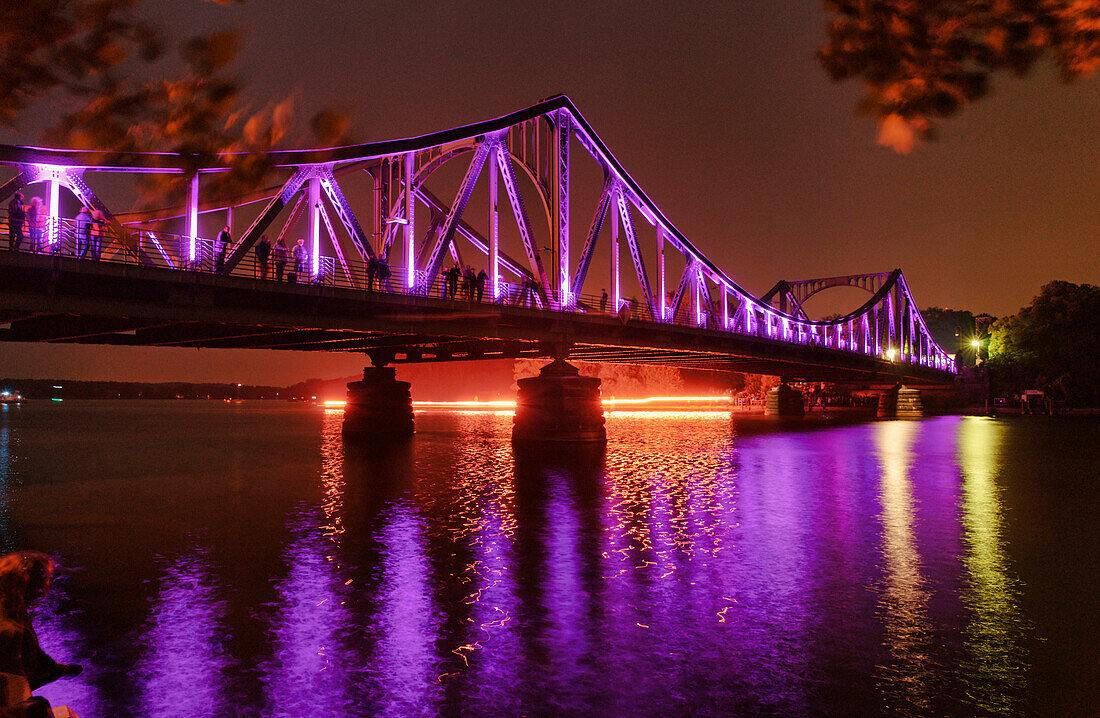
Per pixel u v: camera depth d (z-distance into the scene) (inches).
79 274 750.5
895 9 160.4
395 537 567.2
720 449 1371.8
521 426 1434.5
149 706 275.7
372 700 281.3
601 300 1545.3
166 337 1111.6
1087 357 3708.2
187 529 601.3
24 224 708.7
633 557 502.3
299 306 956.6
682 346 1702.8
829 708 274.4
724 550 523.2
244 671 308.2
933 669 309.9
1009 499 767.1
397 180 1273.4
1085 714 268.8
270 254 939.3
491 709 273.3
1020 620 371.9
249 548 530.0
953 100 166.2
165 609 388.8
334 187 1040.2
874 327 3873.0
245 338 1213.1
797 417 3166.8
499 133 1315.2
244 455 1293.1
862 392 4731.8
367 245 1057.5
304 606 393.7
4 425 2866.6
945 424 2546.8
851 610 388.2
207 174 163.0
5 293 707.4
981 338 4749.0
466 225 1542.8
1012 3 150.9
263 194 949.2
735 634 351.9
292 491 814.5
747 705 276.7
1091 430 2140.7
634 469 1018.7
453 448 1350.9
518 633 353.1
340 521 633.0
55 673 223.0
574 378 1393.9
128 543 548.7
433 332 1113.4
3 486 878.4
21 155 691.4
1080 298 3799.2
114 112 155.9
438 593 417.1
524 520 636.1
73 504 732.0
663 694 285.9
